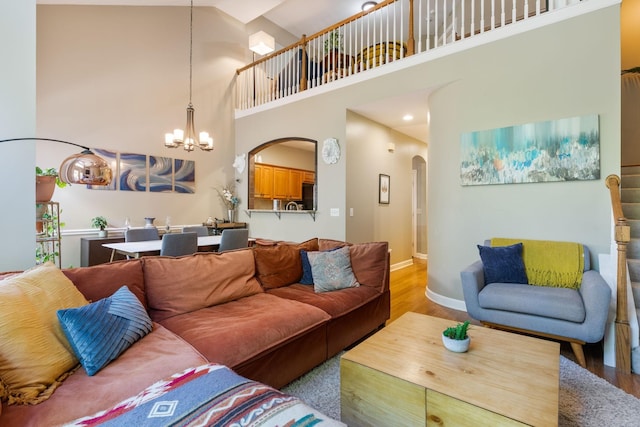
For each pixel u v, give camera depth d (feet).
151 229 13.60
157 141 16.96
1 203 6.66
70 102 13.93
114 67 15.33
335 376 7.07
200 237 14.84
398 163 19.71
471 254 11.53
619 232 7.35
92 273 6.16
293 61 19.12
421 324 6.69
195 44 18.70
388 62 13.70
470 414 4.00
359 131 16.10
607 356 7.53
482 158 11.10
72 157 7.04
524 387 4.34
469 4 16.48
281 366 6.29
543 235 10.03
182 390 3.52
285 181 24.98
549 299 7.85
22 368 3.92
